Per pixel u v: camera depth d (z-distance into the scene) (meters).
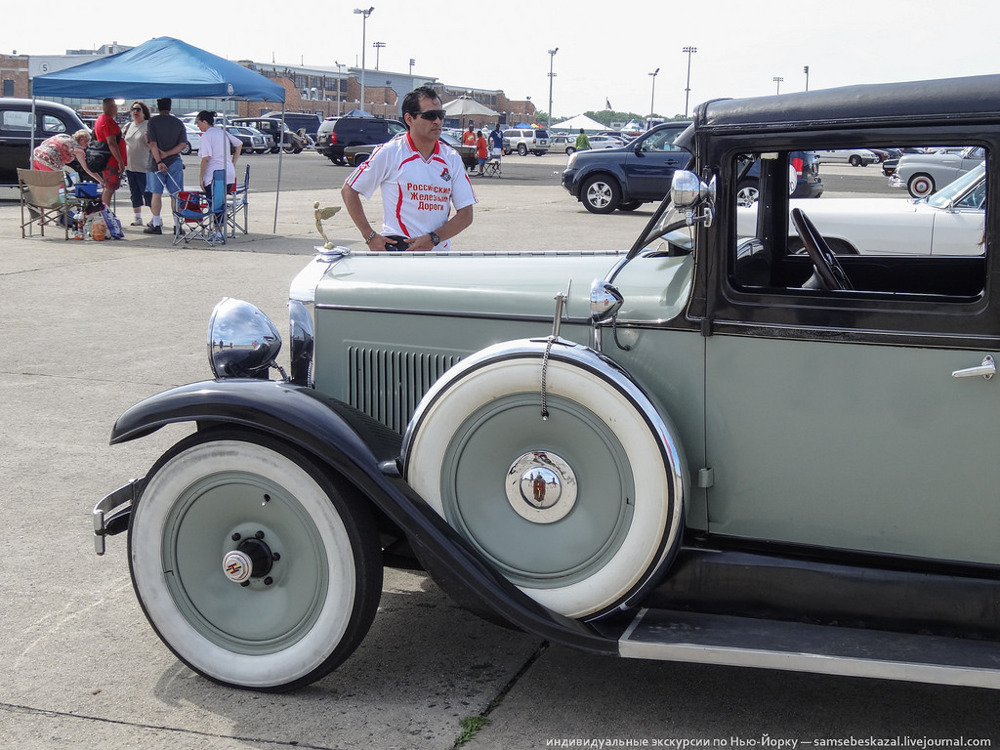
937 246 6.70
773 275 3.40
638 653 2.80
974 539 2.79
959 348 2.68
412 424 3.02
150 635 3.55
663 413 2.86
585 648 2.86
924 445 2.77
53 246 12.64
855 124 2.69
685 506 2.87
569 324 3.12
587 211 18.42
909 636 2.81
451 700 3.12
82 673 3.29
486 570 2.93
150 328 8.16
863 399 2.79
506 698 3.13
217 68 13.19
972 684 2.59
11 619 3.65
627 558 2.89
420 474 3.01
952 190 6.84
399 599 3.81
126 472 5.09
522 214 17.88
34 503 4.70
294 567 3.09
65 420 5.85
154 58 13.40
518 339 3.18
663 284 3.08
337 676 3.26
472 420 2.99
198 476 3.08
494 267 3.48
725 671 3.29
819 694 3.15
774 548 2.99
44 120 17.84
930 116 2.62
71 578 3.98
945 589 2.80
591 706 3.08
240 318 3.44
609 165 17.92
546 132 54.03
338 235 14.28
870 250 6.87
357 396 3.49
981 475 2.74
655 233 3.06
